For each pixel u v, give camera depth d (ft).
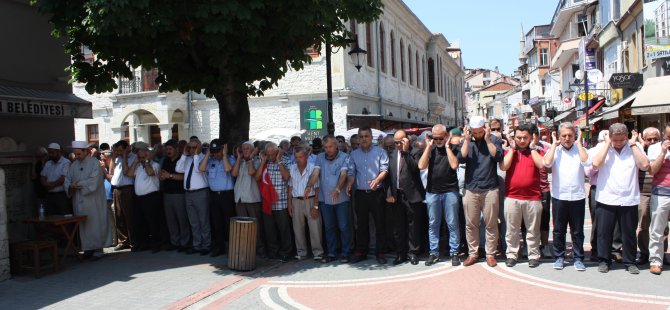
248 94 32.27
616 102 65.16
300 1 24.80
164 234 30.35
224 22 23.81
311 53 66.59
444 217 26.63
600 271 21.76
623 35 64.39
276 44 26.94
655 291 18.98
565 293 19.10
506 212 23.16
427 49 122.93
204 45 27.61
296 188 26.35
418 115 108.88
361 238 25.67
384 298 19.51
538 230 23.00
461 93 180.86
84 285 22.63
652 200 21.40
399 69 93.30
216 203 27.71
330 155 25.81
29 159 30.68
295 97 67.05
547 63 154.40
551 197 23.59
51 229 26.37
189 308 19.22
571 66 104.63
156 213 29.68
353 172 25.44
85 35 27.58
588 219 37.45
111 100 72.43
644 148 22.75
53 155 29.60
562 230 22.44
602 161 21.16
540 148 23.32
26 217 30.50
